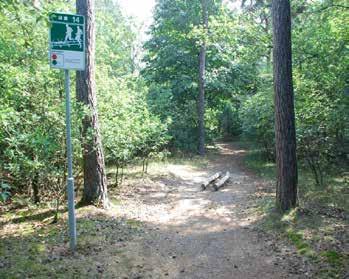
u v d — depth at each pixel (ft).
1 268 17.52
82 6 28.02
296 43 39.81
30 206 27.84
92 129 26.99
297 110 36.45
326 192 32.55
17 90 24.56
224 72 72.18
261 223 25.85
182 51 71.15
